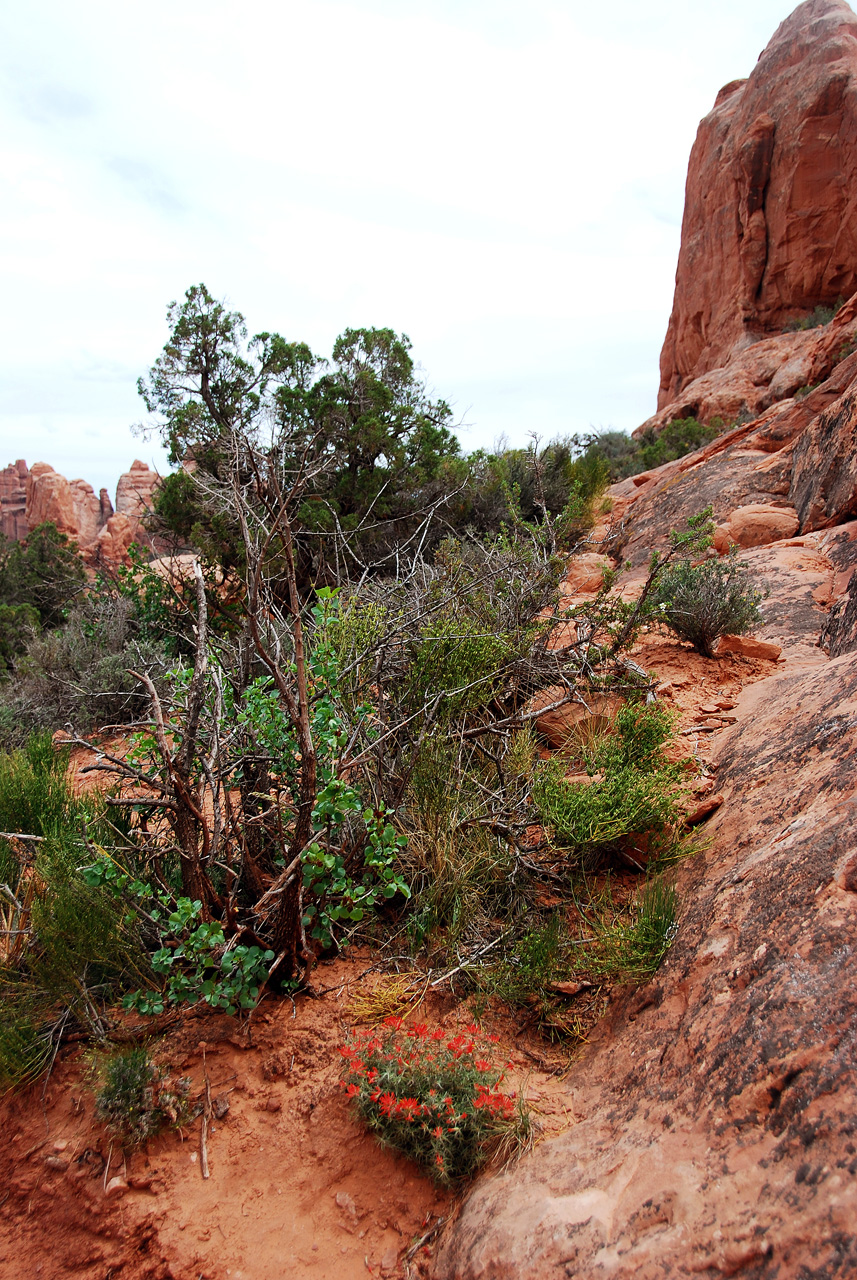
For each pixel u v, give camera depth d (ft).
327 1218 8.11
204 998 10.14
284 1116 9.03
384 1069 8.70
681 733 14.84
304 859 9.80
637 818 11.28
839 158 85.05
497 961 10.39
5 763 15.38
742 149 93.09
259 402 36.76
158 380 38.32
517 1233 6.68
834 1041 6.27
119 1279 8.03
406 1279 7.35
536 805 12.23
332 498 33.14
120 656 26.73
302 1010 10.25
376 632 14.08
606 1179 6.85
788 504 29.71
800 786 10.30
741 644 17.95
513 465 37.73
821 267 88.07
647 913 9.73
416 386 38.78
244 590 27.14
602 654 16.55
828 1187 5.29
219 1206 8.34
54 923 9.95
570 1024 9.64
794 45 91.81
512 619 17.19
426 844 11.91
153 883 11.15
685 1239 5.73
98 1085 9.25
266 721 11.54
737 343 95.66
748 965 7.83
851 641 17.07
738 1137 6.28
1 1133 9.50
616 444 74.23
